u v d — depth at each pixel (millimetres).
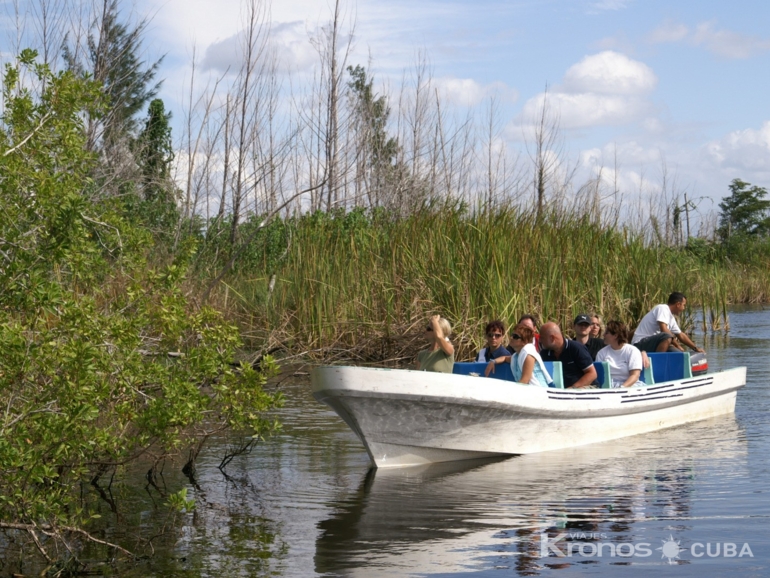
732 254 43719
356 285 18688
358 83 32844
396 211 22047
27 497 6336
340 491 8492
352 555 6496
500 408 9875
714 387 13039
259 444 10828
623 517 7422
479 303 17531
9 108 7430
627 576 5988
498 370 11188
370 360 17984
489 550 6574
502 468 9570
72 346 6395
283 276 19500
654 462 9766
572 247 18984
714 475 8977
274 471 9367
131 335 6977
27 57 7535
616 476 9039
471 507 7812
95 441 6914
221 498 8234
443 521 7371
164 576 6113
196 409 7547
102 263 7680
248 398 8109
